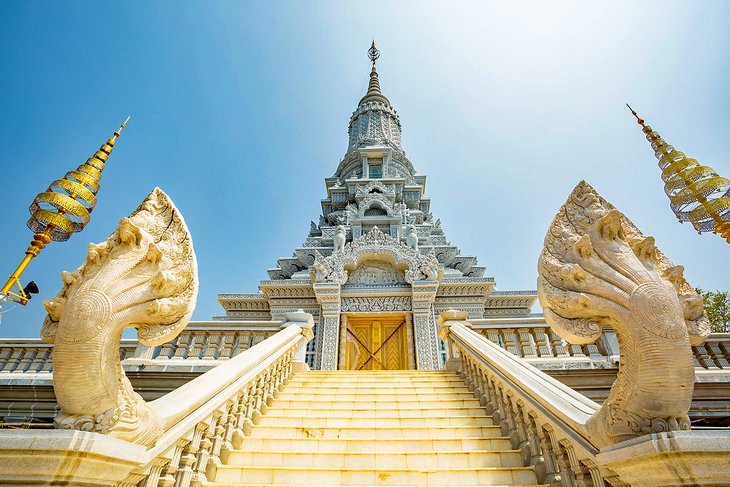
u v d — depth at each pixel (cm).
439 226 2286
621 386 267
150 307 273
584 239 294
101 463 232
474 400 679
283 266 1969
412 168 2925
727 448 211
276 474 448
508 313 1662
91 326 245
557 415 374
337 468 461
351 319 1538
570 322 287
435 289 1486
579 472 341
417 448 519
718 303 2280
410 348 1413
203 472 417
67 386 242
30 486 216
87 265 281
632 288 265
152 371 822
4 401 803
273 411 648
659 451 221
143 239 290
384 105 3369
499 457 478
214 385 432
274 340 725
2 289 707
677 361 242
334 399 716
